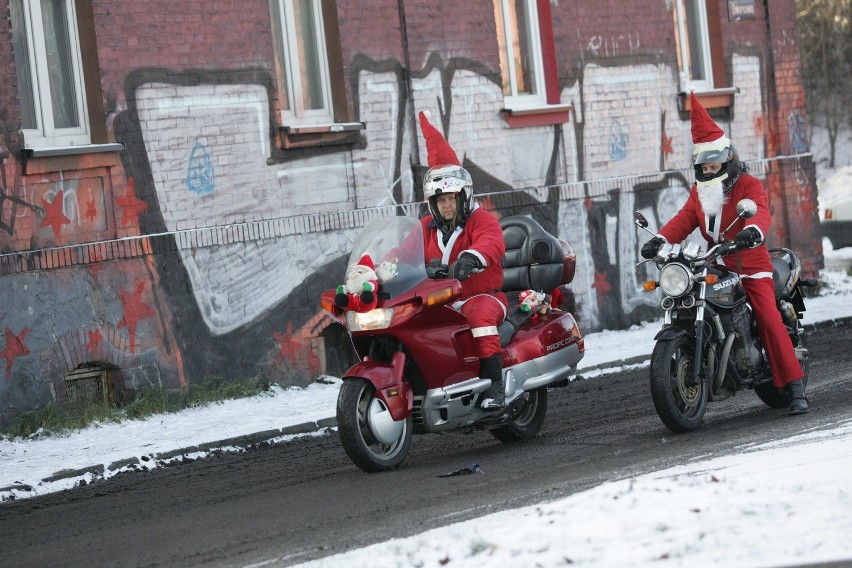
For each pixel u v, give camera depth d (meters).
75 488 12.52
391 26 20.84
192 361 17.95
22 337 16.28
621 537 7.32
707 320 12.21
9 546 9.56
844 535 6.93
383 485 10.51
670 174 24.98
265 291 18.84
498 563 7.06
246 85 18.92
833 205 35.78
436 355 11.36
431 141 12.33
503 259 12.98
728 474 8.98
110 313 17.16
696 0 26.45
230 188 18.69
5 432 15.73
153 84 17.95
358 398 11.05
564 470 10.48
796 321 13.16
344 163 20.11
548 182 23.11
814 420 11.85
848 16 57.00
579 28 23.81
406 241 11.48
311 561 7.82
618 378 17.92
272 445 14.61
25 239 16.48
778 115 27.38
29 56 17.02
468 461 11.54
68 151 16.78
